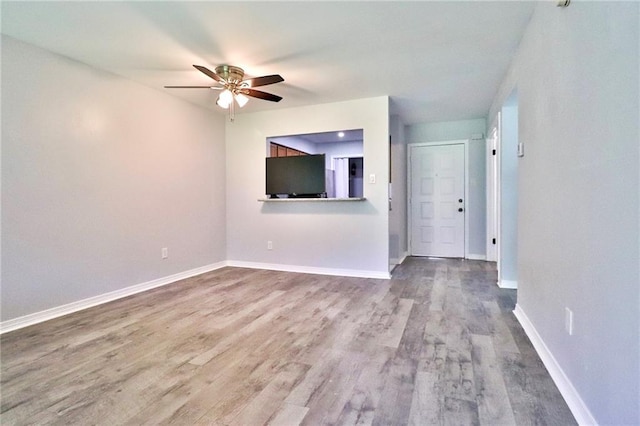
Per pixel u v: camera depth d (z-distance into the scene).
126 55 2.90
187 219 4.30
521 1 2.12
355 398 1.65
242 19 2.32
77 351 2.18
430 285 3.79
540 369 1.90
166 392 1.72
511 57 2.94
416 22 2.38
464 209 5.46
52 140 2.84
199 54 2.88
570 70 1.60
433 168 5.61
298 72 3.30
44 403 1.62
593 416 1.34
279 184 4.65
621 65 1.12
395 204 5.00
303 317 2.79
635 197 1.04
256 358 2.08
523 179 2.54
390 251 4.93
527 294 2.44
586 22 1.42
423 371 1.90
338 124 4.34
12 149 2.58
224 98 3.09
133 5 2.14
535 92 2.21
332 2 2.12
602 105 1.27
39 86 2.74
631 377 1.06
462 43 2.69
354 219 4.34
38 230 2.75
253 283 3.97
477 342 2.27
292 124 4.59
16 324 2.60
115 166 3.37
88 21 2.34
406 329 2.51
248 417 1.51
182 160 4.21
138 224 3.62
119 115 3.40
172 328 2.57
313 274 4.46
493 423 1.45
